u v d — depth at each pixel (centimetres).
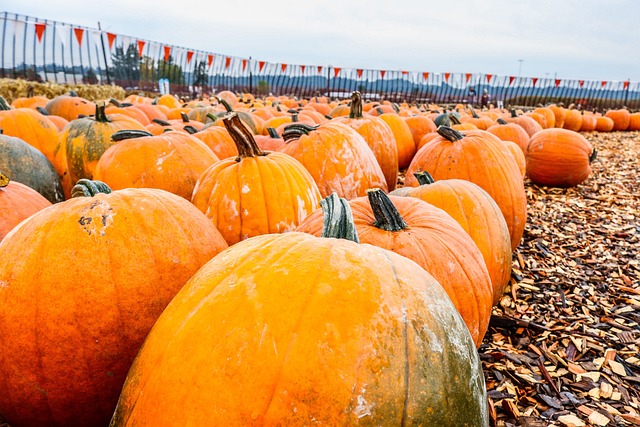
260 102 1772
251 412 105
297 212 298
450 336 125
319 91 3031
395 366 111
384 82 3067
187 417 109
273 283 121
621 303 355
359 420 105
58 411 177
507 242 315
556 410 231
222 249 206
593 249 473
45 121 627
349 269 126
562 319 328
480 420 126
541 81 3098
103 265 168
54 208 182
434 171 439
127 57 2145
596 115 2064
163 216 187
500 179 419
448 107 1997
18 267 168
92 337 166
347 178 410
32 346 165
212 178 305
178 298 135
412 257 203
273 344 110
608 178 846
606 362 275
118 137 384
